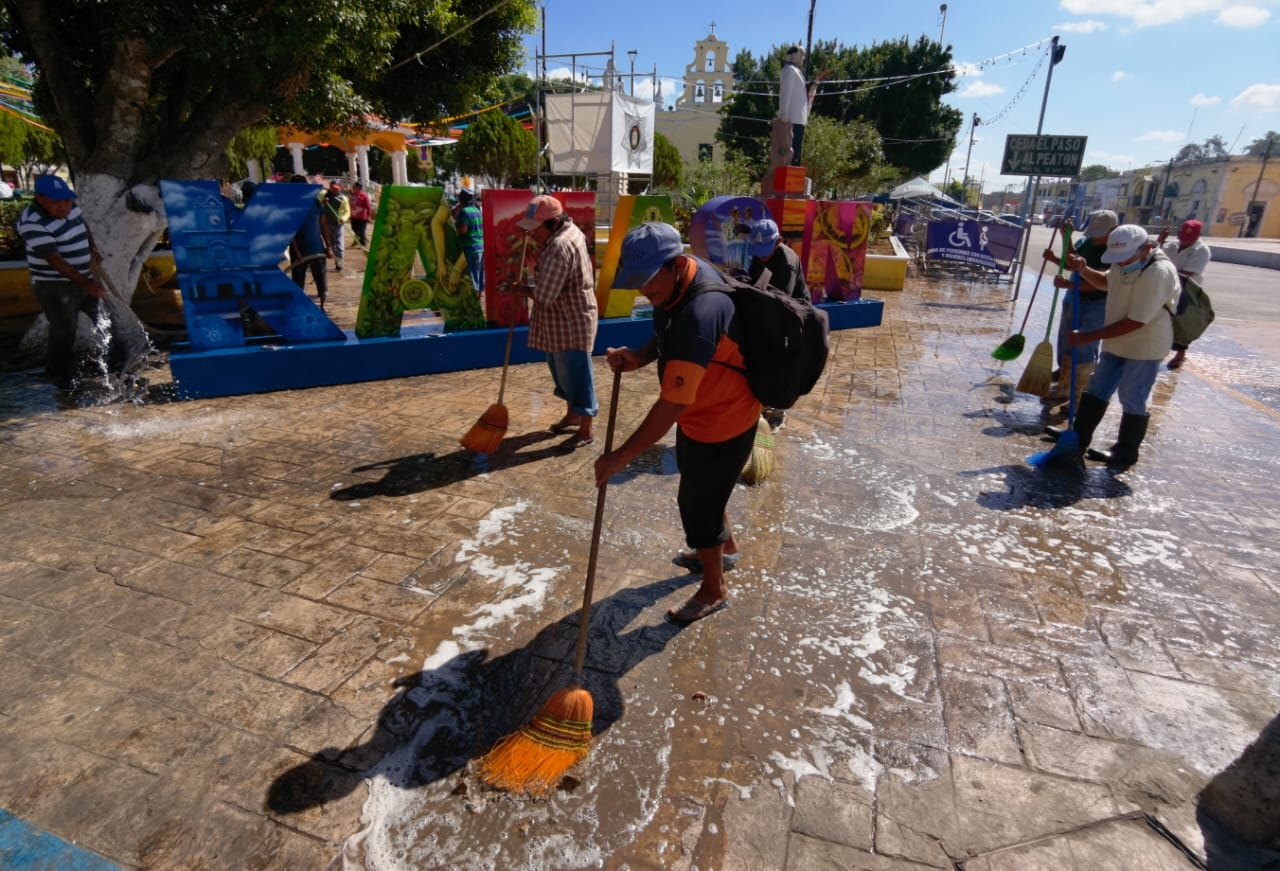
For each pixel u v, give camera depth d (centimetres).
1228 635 316
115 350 663
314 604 319
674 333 251
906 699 272
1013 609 331
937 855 209
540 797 225
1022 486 469
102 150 641
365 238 1664
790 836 214
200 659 282
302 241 978
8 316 851
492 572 350
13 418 541
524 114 2533
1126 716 266
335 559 357
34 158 2342
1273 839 208
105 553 356
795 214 901
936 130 3666
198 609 313
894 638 308
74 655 282
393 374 672
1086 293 610
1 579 332
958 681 282
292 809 218
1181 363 803
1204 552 388
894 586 348
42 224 560
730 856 207
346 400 604
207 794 221
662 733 253
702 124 4466
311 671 277
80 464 462
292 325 641
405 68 1015
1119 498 454
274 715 254
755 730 255
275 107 708
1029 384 639
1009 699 273
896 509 431
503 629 307
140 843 205
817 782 234
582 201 754
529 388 649
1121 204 6381
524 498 429
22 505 405
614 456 254
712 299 253
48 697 259
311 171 3878
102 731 244
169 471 455
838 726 258
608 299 795
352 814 217
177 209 572
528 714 259
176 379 583
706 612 319
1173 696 277
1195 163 5238
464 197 838
